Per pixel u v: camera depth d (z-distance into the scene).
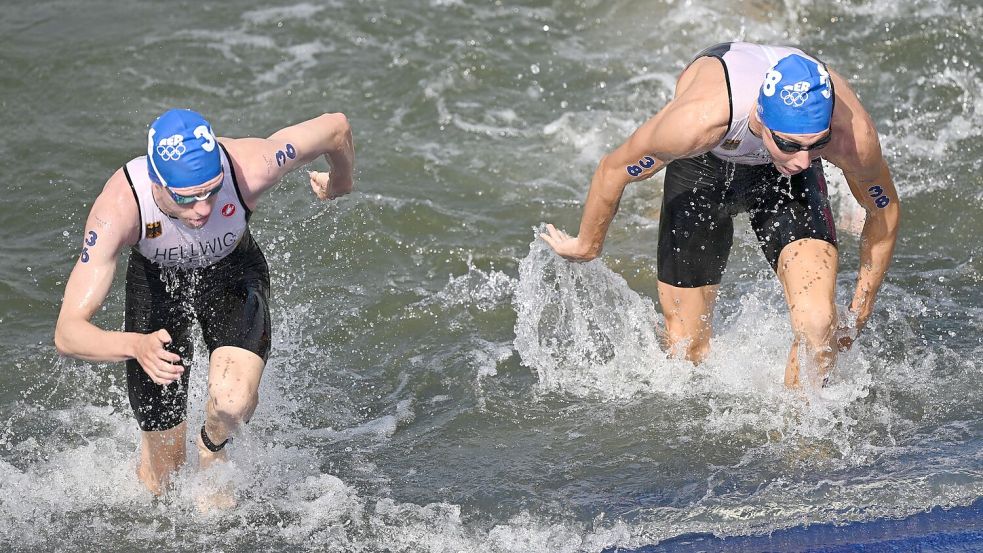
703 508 12.81
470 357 16.17
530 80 24.28
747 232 18.98
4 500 13.26
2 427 14.70
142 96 23.36
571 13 27.09
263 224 19.08
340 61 24.88
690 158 13.52
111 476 13.61
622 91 23.89
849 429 14.06
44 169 20.73
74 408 15.12
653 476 13.50
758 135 12.21
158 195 10.94
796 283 12.81
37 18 26.33
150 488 13.23
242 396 11.57
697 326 14.90
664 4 27.25
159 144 10.59
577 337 16.25
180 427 12.80
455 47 25.28
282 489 13.45
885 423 14.14
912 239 18.55
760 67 12.27
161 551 12.46
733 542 12.23
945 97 22.94
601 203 13.45
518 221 19.56
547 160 21.45
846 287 17.03
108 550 12.50
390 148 21.64
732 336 15.73
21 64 24.19
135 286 12.18
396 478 13.72
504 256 18.53
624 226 19.36
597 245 14.09
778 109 11.55
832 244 13.08
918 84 23.48
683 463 13.70
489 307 17.30
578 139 22.08
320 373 15.88
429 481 13.63
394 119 22.73
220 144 11.47
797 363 13.37
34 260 18.22
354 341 16.56
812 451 13.70
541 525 12.73
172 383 12.41
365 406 15.23
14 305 17.16
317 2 27.34
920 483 12.88
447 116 22.84
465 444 14.36
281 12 26.83
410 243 18.83
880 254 13.63
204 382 14.84
